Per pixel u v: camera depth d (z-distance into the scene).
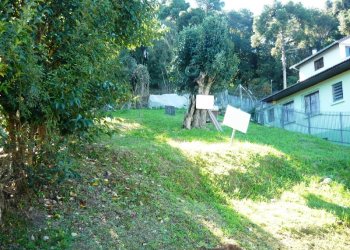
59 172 4.94
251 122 24.41
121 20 7.47
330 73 18.55
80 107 4.79
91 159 7.25
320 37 49.53
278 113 22.86
